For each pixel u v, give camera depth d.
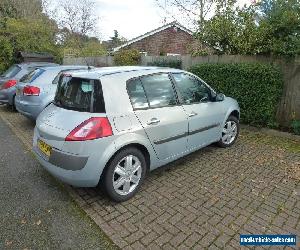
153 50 23.27
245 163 4.90
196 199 3.71
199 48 9.94
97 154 3.24
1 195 3.75
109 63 15.79
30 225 3.14
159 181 4.20
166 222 3.21
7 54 15.92
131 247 2.81
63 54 19.42
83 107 3.43
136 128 3.57
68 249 2.78
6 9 26.48
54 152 3.35
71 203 3.59
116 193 3.52
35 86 6.63
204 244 2.88
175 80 4.36
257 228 3.14
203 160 5.01
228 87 7.36
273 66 6.58
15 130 6.81
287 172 4.56
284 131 6.68
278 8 6.87
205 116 4.75
